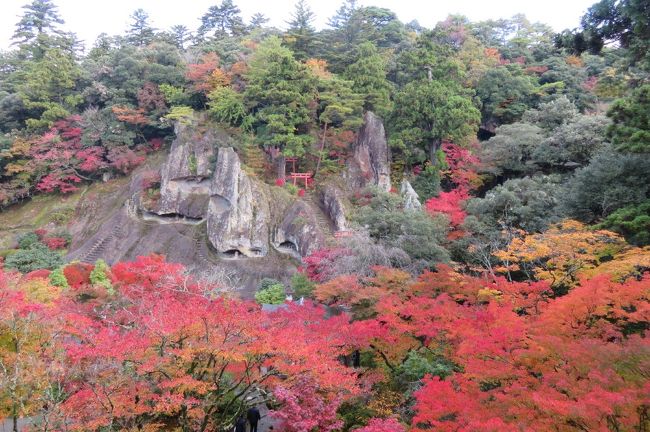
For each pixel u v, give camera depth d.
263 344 11.72
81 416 11.23
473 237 28.62
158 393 12.23
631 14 15.10
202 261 35.41
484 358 11.48
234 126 42.50
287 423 12.36
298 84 38.94
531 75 48.81
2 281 15.77
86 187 46.53
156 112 47.25
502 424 8.20
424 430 10.55
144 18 69.19
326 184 38.69
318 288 20.36
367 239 25.34
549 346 9.96
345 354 15.98
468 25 58.88
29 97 48.56
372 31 52.12
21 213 44.75
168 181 40.47
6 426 13.64
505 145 36.66
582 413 7.44
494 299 14.90
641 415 8.06
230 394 15.56
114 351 11.47
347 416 14.23
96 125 46.16
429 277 19.61
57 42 55.97
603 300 11.44
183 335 12.06
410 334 16.11
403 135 38.22
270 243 35.69
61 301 17.81
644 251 15.71
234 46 54.44
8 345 14.55
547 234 20.08
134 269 23.64
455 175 38.12
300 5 50.16
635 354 8.66
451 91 39.09
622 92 20.12
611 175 20.83
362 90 42.09
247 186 36.53
